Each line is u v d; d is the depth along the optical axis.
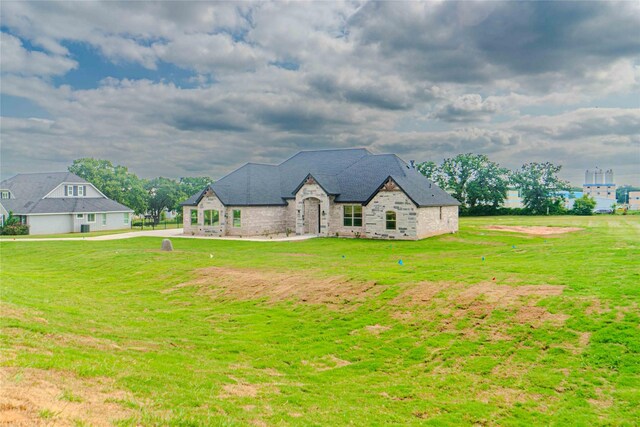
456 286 16.52
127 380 8.73
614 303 12.85
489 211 93.19
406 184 41.84
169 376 9.64
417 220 39.59
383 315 15.17
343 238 42.66
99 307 17.55
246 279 21.39
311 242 39.03
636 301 12.74
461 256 27.36
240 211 46.56
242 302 18.53
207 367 11.17
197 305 18.69
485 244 35.72
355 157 52.34
